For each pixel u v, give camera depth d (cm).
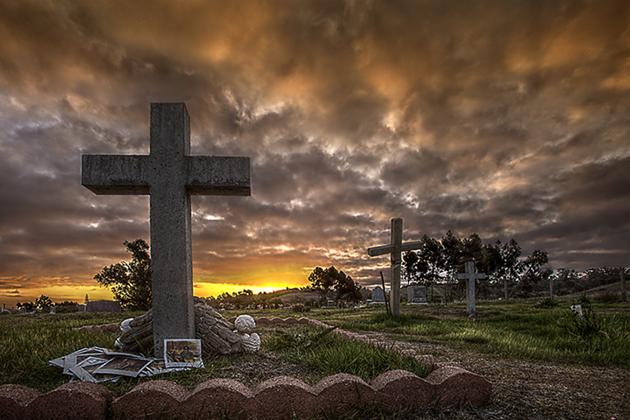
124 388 387
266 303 2892
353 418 314
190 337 509
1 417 298
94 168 521
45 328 835
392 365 411
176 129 532
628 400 364
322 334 598
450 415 322
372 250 1298
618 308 1747
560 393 382
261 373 441
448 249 4419
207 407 310
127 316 1565
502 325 1036
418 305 2575
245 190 545
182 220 518
